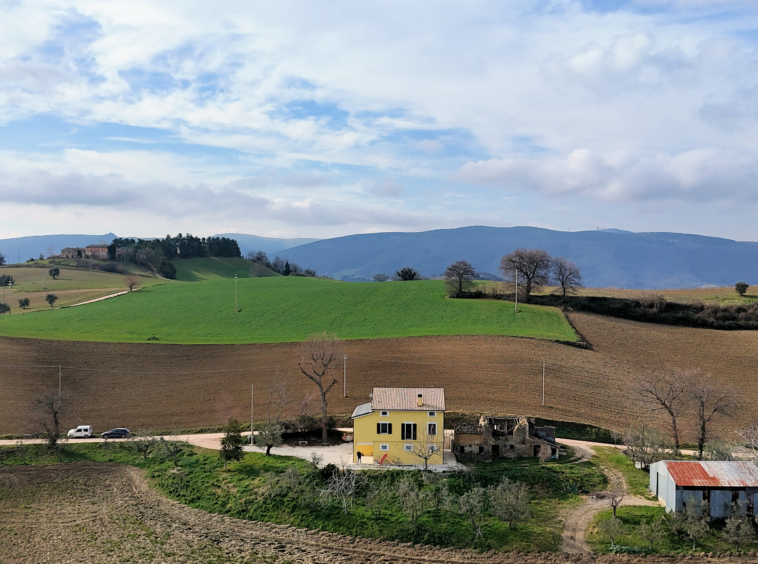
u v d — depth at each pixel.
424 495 57.72
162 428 80.25
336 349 101.50
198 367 101.94
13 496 61.81
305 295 169.88
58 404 81.62
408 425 66.44
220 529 54.78
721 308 128.88
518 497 54.75
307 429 78.75
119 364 102.81
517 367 98.19
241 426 80.19
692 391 73.81
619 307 135.75
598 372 98.25
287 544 51.94
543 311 137.00
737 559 48.34
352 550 50.84
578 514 56.16
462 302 149.50
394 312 142.88
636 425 80.50
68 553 50.66
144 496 62.03
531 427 73.75
